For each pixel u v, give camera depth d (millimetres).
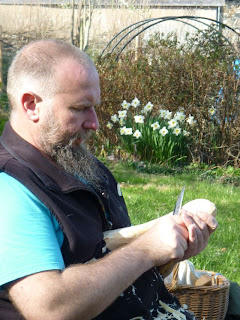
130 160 8688
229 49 9219
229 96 8695
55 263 1719
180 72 8938
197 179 7934
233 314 3346
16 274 1675
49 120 1950
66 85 1932
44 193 1841
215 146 8727
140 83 9086
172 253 1896
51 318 1649
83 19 16062
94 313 1721
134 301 2027
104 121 8992
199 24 16219
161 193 6805
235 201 6711
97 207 2059
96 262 1796
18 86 1968
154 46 9406
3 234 1724
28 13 16156
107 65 9172
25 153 1931
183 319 2176
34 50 1968
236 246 4918
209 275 3281
